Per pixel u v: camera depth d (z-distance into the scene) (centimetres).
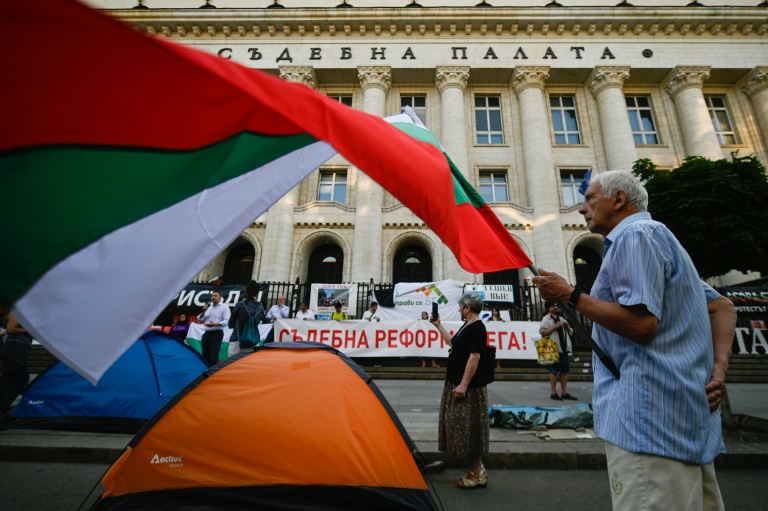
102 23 83
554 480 352
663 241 147
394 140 147
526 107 1836
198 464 251
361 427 269
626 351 143
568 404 641
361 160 125
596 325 166
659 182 605
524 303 1307
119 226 132
